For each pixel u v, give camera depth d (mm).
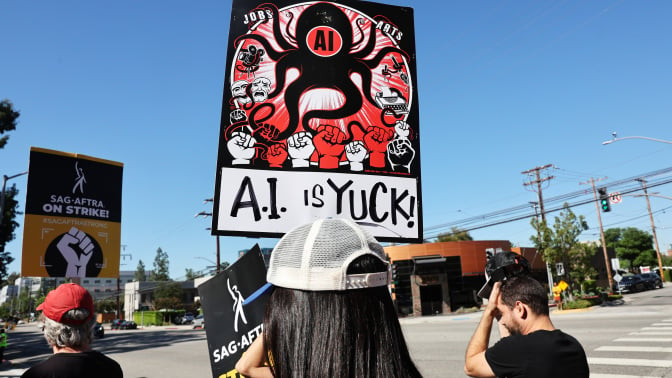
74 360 1937
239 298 2055
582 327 13812
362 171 2260
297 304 979
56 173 9750
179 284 69625
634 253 60906
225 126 2145
